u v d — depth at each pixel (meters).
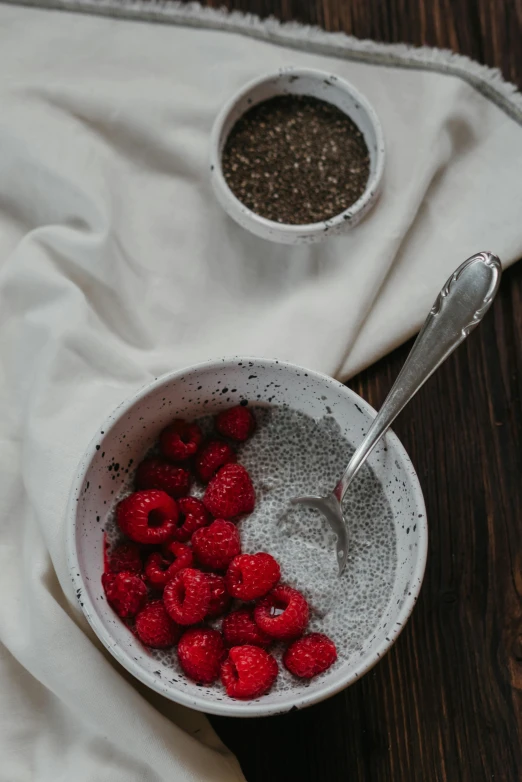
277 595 0.56
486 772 0.62
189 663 0.55
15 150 0.65
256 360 0.57
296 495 0.60
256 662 0.54
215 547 0.56
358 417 0.58
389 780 0.62
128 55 0.67
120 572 0.57
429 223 0.67
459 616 0.63
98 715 0.59
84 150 0.65
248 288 0.66
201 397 0.59
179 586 0.56
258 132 0.67
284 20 0.69
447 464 0.65
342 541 0.58
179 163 0.67
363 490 0.59
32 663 0.59
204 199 0.67
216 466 0.59
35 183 0.66
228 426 0.59
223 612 0.57
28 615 0.60
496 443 0.65
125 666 0.53
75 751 0.60
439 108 0.67
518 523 0.64
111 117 0.66
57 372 0.63
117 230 0.65
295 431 0.60
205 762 0.59
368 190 0.64
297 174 0.66
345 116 0.67
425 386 0.66
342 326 0.64
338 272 0.66
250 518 0.59
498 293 0.67
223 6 0.68
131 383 0.64
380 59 0.68
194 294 0.66
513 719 0.62
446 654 0.63
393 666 0.63
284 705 0.52
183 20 0.67
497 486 0.65
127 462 0.59
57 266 0.65
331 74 0.66
